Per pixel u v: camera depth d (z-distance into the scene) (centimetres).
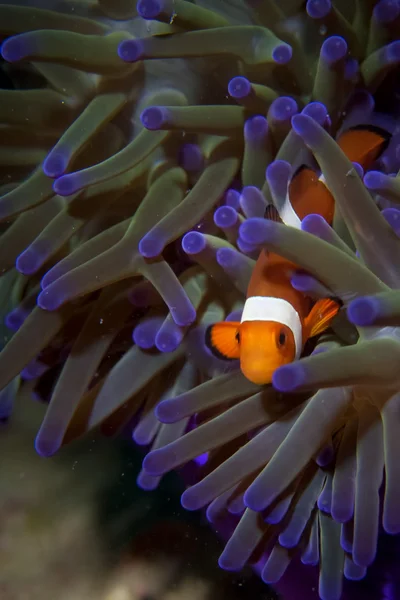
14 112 42
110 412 43
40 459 59
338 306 38
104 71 41
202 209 41
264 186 41
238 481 40
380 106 44
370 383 36
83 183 40
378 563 44
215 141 42
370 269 38
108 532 54
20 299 46
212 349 39
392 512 37
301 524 41
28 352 42
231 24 42
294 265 39
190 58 42
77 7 43
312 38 42
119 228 42
